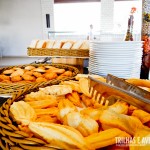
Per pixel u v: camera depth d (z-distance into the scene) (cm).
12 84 91
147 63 114
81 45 137
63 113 52
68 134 41
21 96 71
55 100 65
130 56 98
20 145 39
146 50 113
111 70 99
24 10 542
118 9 500
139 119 49
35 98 67
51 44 142
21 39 564
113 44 95
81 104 66
